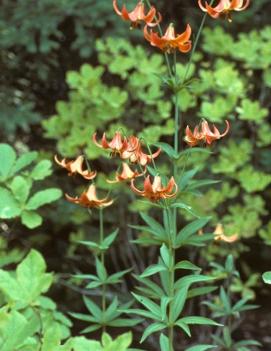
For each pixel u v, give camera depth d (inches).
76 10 170.4
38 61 184.5
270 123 196.1
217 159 172.6
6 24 176.6
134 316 170.7
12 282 69.3
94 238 181.2
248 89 177.9
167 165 173.2
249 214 161.0
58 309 186.7
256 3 188.5
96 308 104.0
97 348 63.1
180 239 91.4
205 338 171.9
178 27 197.3
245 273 207.8
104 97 156.3
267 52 161.0
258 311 206.4
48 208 180.1
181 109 159.3
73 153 160.6
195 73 189.5
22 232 196.7
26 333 59.1
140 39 181.5
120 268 201.6
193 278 88.6
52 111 207.5
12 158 105.9
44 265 70.2
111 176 163.3
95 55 193.9
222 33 164.2
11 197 101.3
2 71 199.0
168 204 88.4
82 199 92.5
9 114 173.9
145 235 169.0
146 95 159.5
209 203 159.0
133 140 86.0
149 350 179.5
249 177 157.3
